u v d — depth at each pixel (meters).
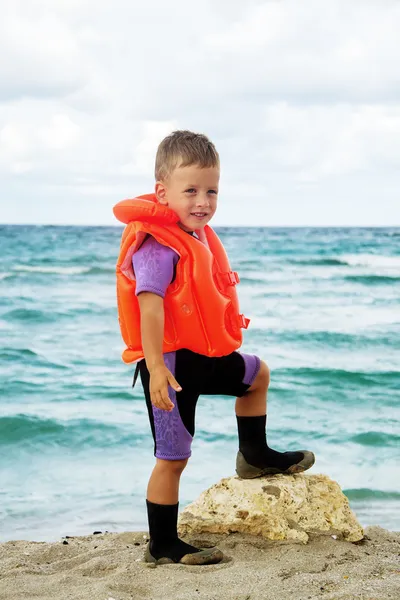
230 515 4.38
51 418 9.20
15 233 56.88
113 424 9.02
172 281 3.93
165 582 3.69
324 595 3.39
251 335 16.23
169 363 3.96
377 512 6.37
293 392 10.97
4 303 20.89
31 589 3.75
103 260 34.69
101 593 3.58
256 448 4.46
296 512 4.40
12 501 6.54
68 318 18.27
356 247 44.38
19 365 12.63
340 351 14.63
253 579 3.70
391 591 3.43
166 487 3.99
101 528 5.93
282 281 27.69
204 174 3.93
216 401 9.86
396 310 20.78
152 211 3.91
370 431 8.95
